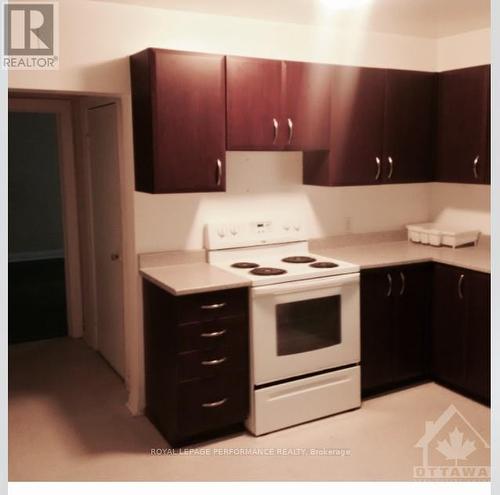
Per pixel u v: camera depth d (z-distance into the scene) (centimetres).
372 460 290
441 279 367
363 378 356
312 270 328
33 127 800
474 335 348
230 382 312
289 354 321
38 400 367
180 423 302
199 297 297
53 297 631
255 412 315
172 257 346
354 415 341
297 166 386
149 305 330
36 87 302
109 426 332
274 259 366
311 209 395
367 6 325
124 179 338
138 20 320
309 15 343
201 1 309
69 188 473
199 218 354
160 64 298
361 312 349
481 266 339
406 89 381
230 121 321
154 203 339
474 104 370
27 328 520
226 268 339
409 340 371
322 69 346
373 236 420
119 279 388
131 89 323
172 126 305
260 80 326
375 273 352
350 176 367
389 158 380
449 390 373
